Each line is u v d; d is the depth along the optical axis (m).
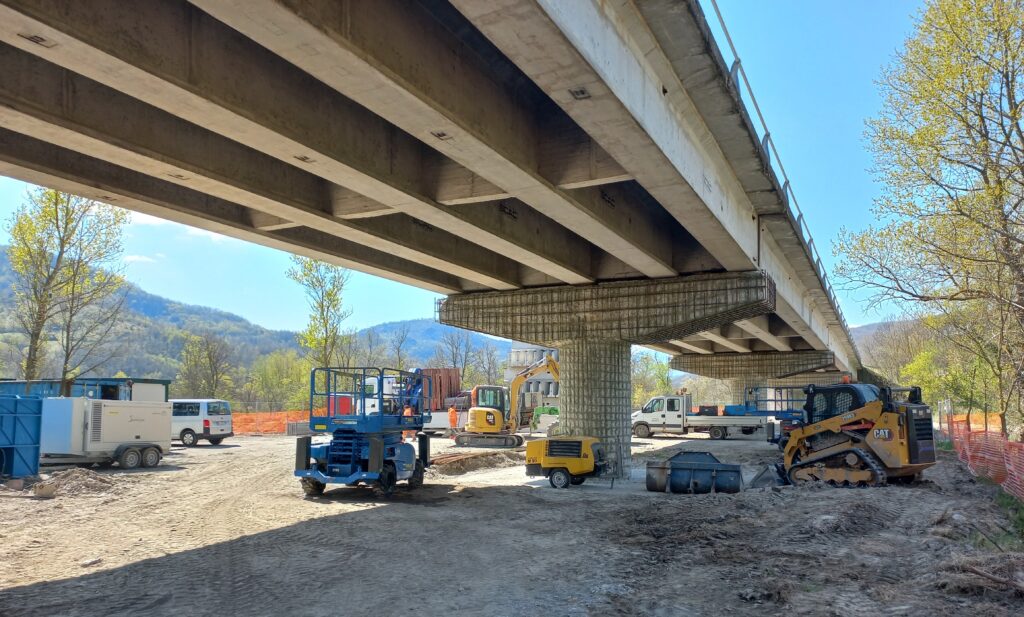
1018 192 20.86
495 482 20.47
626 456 21.80
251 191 12.75
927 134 20.66
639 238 17.45
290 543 11.31
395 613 7.59
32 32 7.16
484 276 21.25
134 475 20.31
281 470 22.00
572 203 13.55
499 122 11.36
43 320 30.19
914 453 17.14
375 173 12.07
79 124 9.68
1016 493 15.26
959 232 21.80
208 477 20.20
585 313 21.92
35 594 8.30
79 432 21.39
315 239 18.06
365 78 8.59
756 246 19.55
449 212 14.16
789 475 18.02
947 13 19.31
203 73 8.76
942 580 8.06
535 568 9.62
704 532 11.72
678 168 12.27
